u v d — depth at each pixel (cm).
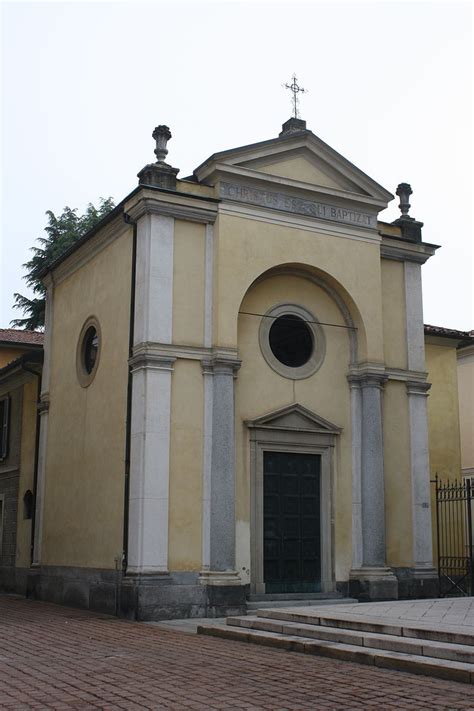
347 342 1794
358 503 1722
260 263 1655
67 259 1998
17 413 2358
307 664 977
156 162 1628
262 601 1564
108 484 1648
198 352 1572
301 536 1666
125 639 1209
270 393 1677
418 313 1892
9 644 1160
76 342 1909
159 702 765
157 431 1509
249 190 1675
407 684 850
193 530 1510
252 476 1625
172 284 1577
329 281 1766
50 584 1889
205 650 1095
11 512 2303
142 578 1449
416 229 1922
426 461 1822
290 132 1825
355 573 1680
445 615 1185
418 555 1764
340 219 1780
